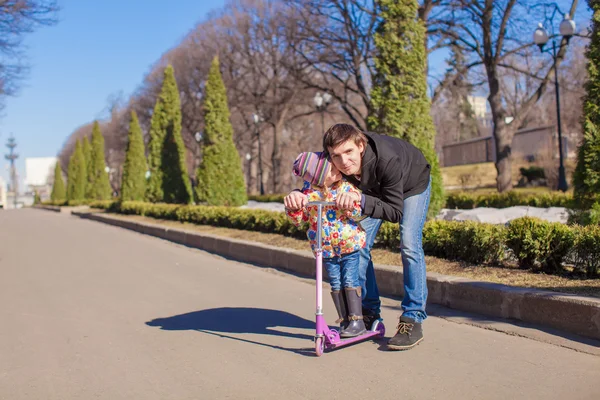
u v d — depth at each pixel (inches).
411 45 429.7
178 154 957.8
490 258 259.3
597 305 173.2
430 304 234.8
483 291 212.4
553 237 232.5
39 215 1414.9
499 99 992.9
